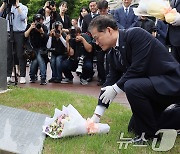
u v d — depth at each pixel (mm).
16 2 7191
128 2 7137
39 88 6719
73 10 22094
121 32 3301
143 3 3717
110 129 3676
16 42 7328
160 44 3318
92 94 6348
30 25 7742
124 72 3480
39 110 4551
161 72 3252
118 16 7160
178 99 3303
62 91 6164
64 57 7805
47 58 7785
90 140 3260
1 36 5715
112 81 3637
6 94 5562
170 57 3311
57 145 3162
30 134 3357
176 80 3189
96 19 3279
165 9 3689
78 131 3385
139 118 3297
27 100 5121
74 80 8383
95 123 3500
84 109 4621
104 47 3338
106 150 3076
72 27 7828
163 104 3357
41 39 7562
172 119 3439
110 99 3414
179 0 4047
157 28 6953
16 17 7254
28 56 7535
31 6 21812
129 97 3211
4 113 4051
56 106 4797
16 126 3564
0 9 7234
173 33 3912
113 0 19062
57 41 7664
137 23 7027
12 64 7316
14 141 3109
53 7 8359
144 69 3229
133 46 3242
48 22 8328
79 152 3029
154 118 3295
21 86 6926
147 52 3221
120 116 4281
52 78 7906
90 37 7625
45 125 3543
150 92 3207
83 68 7676
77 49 7652
